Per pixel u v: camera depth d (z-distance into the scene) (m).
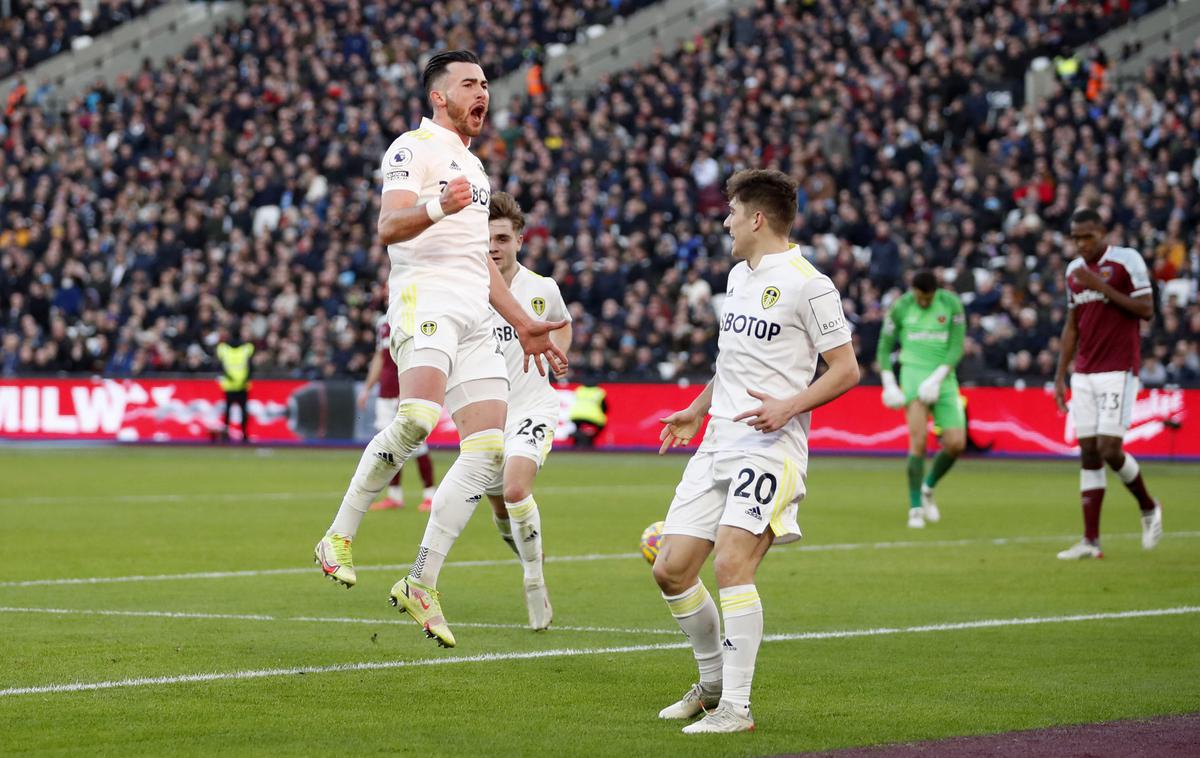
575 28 49.03
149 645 10.21
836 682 9.06
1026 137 38.25
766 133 40.44
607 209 39.03
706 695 8.09
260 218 43.34
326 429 37.09
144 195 44.28
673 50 48.69
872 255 35.62
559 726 7.79
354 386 36.88
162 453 35.03
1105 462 16.03
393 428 9.10
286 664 9.55
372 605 12.26
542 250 38.06
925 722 7.91
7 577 14.04
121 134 47.44
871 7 43.38
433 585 9.17
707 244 38.12
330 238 41.16
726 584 7.79
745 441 7.98
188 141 45.81
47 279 42.81
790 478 7.94
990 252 36.25
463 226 9.45
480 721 7.90
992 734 7.58
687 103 41.66
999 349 32.81
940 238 35.56
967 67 40.44
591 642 10.52
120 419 38.69
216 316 39.62
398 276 9.44
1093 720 7.95
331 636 10.66
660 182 39.03
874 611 12.02
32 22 54.44
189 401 38.09
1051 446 31.55
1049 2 43.06
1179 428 30.56
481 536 18.02
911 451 19.36
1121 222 35.41
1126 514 20.91
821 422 33.56
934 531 18.66
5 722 7.79
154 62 53.75
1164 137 37.69
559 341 12.16
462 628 11.13
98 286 42.25
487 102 9.56
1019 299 33.53
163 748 7.22
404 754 7.13
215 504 22.11
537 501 22.89
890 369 19.64
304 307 39.50
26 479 26.97
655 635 10.83
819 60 42.56
